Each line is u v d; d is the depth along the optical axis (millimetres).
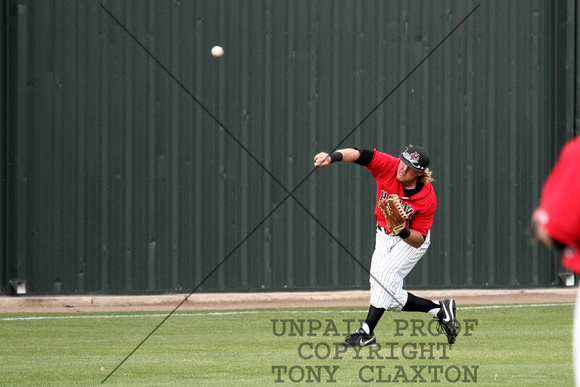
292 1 39000
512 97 41906
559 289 42562
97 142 37094
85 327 27375
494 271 41781
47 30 36375
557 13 42312
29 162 36375
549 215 6629
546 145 42562
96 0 36906
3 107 36562
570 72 42188
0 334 25391
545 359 20062
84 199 37000
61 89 36625
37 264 36500
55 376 17469
